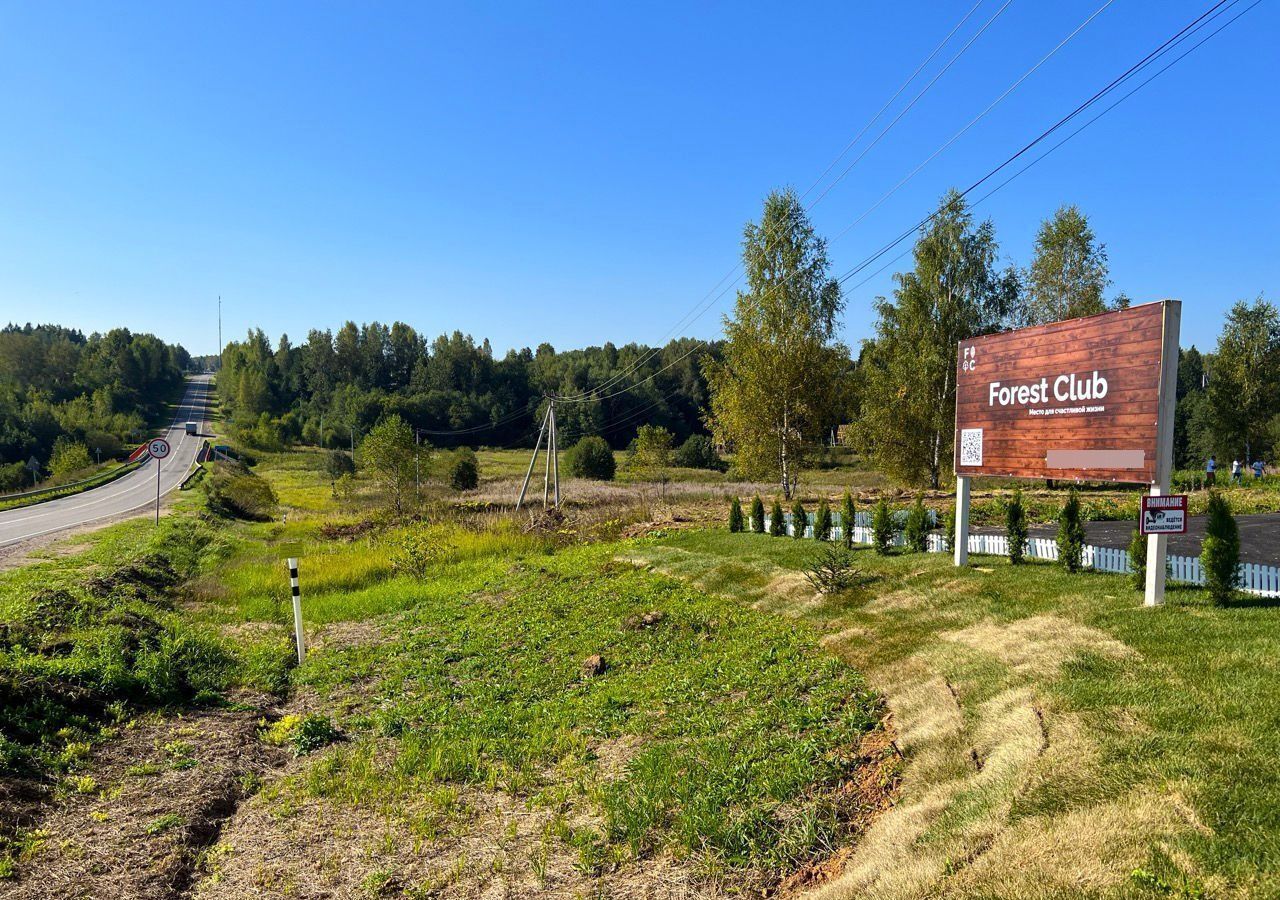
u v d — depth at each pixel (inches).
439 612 591.5
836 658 357.1
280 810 256.5
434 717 354.9
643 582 597.0
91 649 361.7
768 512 1052.5
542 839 228.7
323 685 417.7
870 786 235.0
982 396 472.4
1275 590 367.9
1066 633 313.7
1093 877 150.9
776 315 1284.4
